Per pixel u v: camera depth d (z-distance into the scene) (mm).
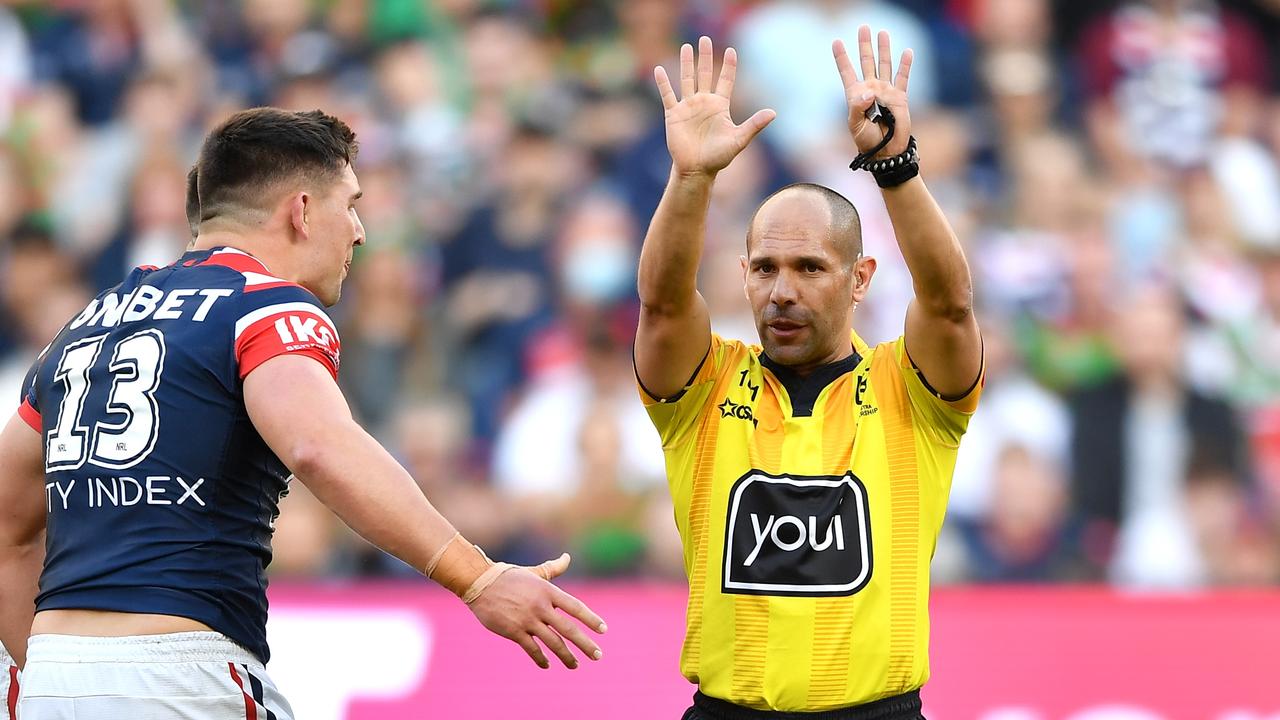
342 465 11719
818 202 13195
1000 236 32656
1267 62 39125
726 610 12969
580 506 27016
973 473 28188
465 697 20125
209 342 12266
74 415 12414
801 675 12648
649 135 34188
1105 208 33719
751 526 13039
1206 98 37844
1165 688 19781
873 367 13602
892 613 12820
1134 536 28438
